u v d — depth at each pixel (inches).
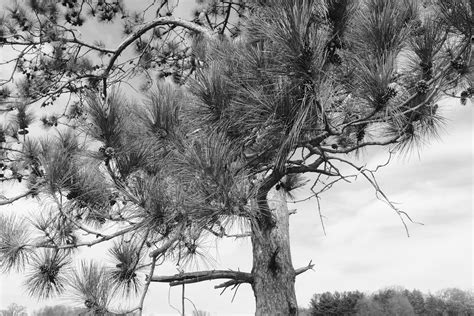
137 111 132.3
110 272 142.6
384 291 2260.1
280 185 146.3
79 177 135.8
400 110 121.5
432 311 2439.7
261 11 108.1
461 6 106.9
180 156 115.2
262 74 110.2
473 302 2469.2
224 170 108.5
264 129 113.5
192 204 111.0
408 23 120.2
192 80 121.9
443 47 118.6
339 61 111.6
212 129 120.6
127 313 132.0
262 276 161.8
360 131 131.7
